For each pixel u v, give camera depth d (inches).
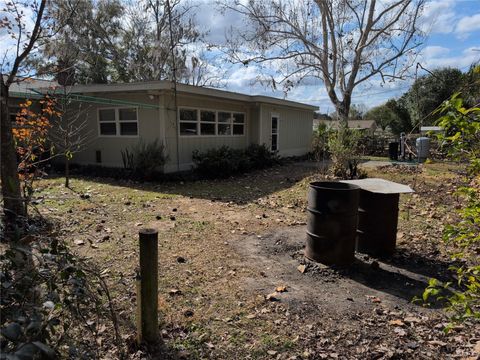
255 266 168.1
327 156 684.7
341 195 161.3
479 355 101.4
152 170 422.3
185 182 419.8
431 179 439.2
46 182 378.9
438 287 147.3
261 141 645.9
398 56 693.9
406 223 244.1
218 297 136.6
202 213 267.6
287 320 122.0
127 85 439.5
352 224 164.6
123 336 107.3
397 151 748.0
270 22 713.6
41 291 65.6
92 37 918.4
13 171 172.9
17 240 66.6
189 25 957.8
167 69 943.0
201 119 523.8
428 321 122.0
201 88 475.8
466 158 83.0
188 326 116.0
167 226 229.3
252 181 438.3
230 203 304.7
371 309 130.5
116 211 265.9
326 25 715.4
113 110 489.4
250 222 244.5
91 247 182.1
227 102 578.2
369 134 1003.9
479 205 81.6
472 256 179.5
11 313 54.8
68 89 441.4
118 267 160.1
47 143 445.7
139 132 471.8
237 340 109.8
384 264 171.9
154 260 101.2
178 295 136.9
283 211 280.5
